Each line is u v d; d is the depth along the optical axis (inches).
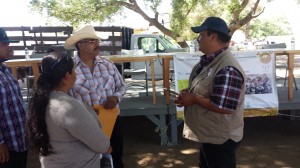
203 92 98.0
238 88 92.5
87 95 118.6
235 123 98.6
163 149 200.7
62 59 79.3
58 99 75.5
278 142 207.0
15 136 107.2
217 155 100.5
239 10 480.1
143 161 183.8
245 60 191.0
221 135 98.1
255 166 170.9
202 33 98.7
